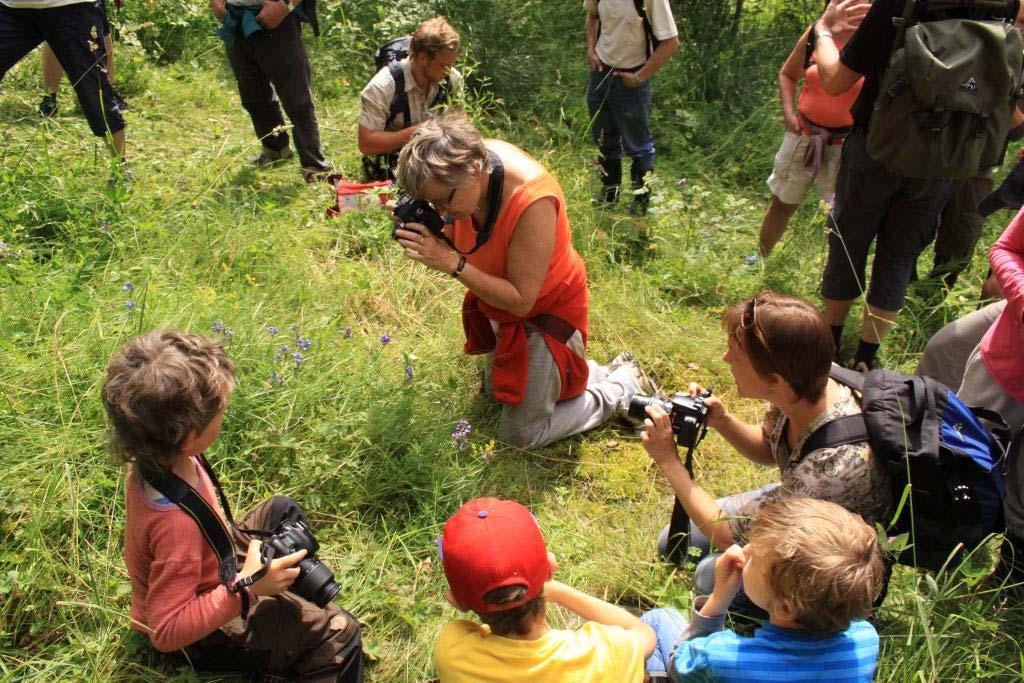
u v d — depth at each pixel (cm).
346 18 704
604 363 412
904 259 382
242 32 480
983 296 426
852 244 386
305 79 498
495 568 190
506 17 691
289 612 233
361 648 248
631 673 202
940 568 252
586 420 364
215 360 203
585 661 197
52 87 548
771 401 242
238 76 509
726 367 412
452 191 286
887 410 232
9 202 413
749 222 542
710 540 269
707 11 783
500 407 371
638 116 509
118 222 414
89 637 249
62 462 283
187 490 209
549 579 216
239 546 244
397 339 402
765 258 494
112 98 474
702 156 645
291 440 311
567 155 524
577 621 280
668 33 482
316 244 455
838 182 385
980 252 494
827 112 439
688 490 267
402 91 469
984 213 335
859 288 400
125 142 508
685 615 262
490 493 331
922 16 333
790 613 190
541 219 312
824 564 180
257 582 209
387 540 298
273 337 353
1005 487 265
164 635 210
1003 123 340
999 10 333
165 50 657
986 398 300
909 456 227
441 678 203
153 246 411
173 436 196
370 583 282
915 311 443
